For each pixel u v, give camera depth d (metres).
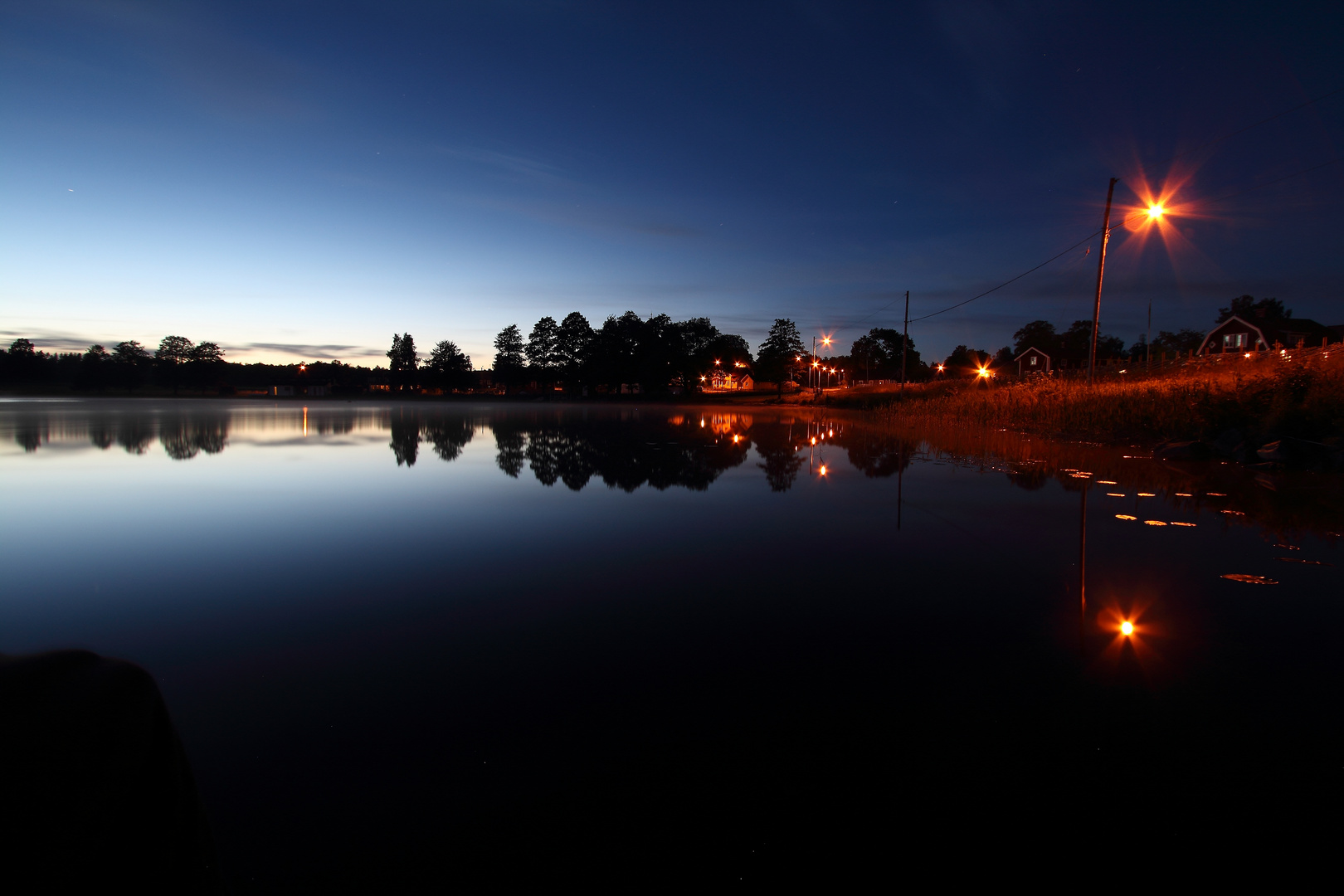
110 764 0.61
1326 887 1.57
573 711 2.48
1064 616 3.43
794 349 60.66
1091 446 12.38
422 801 1.95
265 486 8.16
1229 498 6.61
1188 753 2.14
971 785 1.99
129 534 5.53
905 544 5.01
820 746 2.22
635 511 6.45
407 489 7.86
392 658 2.99
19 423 20.88
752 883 1.61
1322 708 2.43
